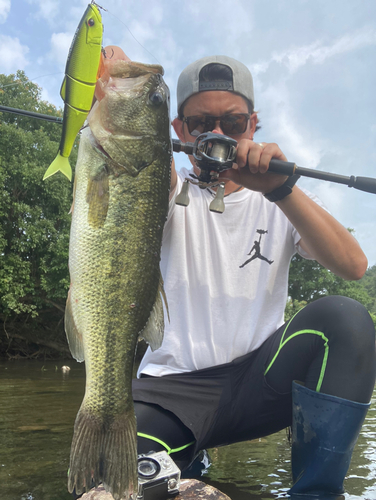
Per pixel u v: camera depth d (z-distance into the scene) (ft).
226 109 6.73
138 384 5.95
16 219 54.70
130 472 4.08
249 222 6.94
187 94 6.89
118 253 4.46
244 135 6.98
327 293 88.12
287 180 5.44
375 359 5.43
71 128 4.03
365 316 5.61
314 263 86.58
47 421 10.84
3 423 10.48
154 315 4.69
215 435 6.29
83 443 4.09
